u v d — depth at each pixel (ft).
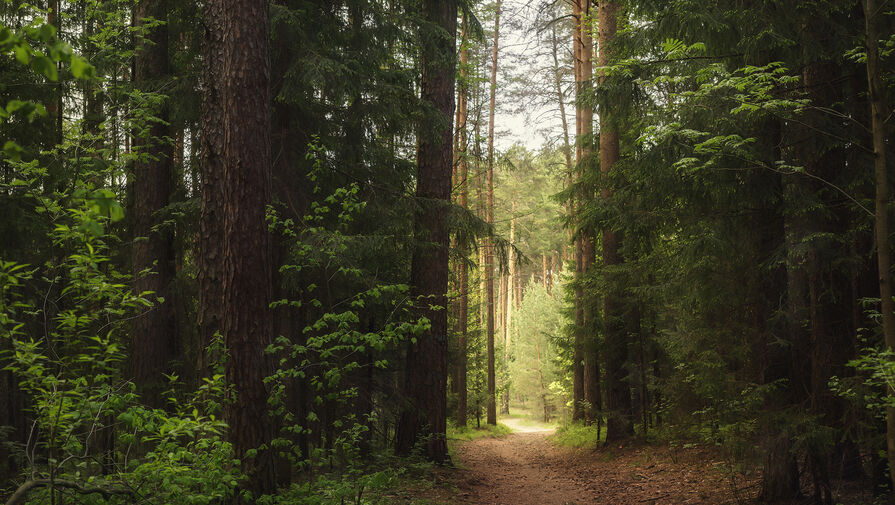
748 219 24.80
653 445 44.01
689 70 23.82
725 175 23.15
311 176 25.36
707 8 22.34
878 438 18.95
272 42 29.78
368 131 34.45
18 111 7.03
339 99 29.73
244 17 19.76
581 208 42.22
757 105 18.01
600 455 46.24
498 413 163.22
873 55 15.60
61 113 29.32
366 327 37.73
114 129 22.59
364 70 31.01
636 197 31.96
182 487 14.43
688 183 24.23
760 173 23.00
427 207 35.88
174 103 28.50
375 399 36.60
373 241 28.73
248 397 18.70
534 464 48.91
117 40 23.40
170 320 30.55
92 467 17.07
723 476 29.32
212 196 19.60
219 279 19.66
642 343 46.83
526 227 121.39
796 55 22.03
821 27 22.22
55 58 6.97
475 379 90.17
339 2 31.91
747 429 22.49
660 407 46.70
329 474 24.66
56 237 15.21
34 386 12.54
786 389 22.95
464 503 28.40
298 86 28.32
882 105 15.43
